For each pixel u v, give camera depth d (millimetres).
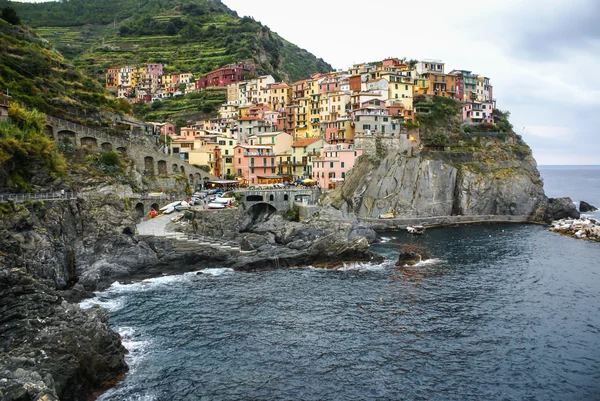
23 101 104688
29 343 45531
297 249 94250
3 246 58375
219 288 75750
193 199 116188
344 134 155875
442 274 84000
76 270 77812
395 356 53844
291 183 148500
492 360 53000
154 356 53062
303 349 55312
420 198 136000
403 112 161125
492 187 143375
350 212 127000
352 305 68750
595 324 62406
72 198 82625
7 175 77875
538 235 119562
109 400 44625
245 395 46125
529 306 68562
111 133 120562
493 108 195125
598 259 94625
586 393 46844
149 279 80125
